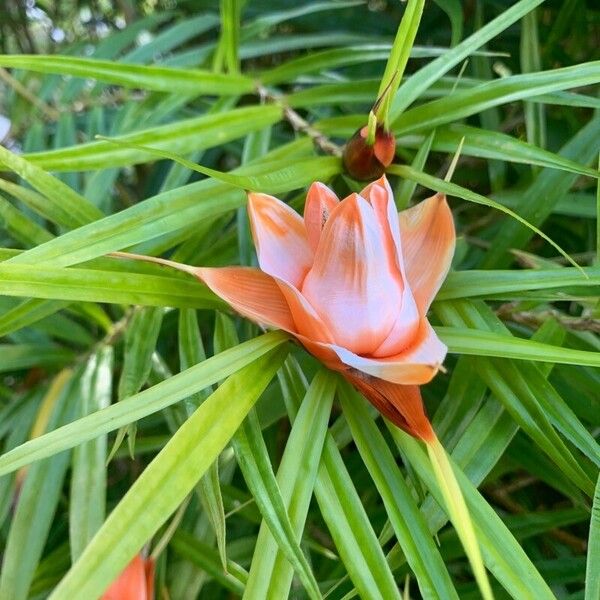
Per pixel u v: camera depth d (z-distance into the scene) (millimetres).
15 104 451
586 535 333
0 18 580
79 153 255
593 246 346
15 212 253
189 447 172
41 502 274
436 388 307
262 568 175
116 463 398
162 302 209
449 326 214
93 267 231
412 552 179
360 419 201
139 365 253
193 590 278
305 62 334
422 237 206
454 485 165
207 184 229
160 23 534
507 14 245
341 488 188
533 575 169
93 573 149
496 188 342
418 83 248
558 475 264
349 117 301
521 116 380
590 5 400
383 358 186
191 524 289
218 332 237
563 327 237
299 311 187
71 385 311
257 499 178
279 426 356
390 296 183
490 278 218
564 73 235
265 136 319
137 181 523
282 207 204
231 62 332
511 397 208
